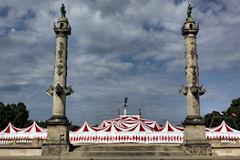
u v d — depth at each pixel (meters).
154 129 45.16
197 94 32.97
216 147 32.50
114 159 26.20
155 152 29.91
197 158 27.50
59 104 32.62
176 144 36.66
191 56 33.97
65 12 36.00
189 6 35.81
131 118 54.06
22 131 41.31
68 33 34.97
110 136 38.75
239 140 33.28
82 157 27.44
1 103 74.69
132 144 36.69
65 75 33.84
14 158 27.69
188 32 34.62
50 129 31.59
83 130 40.53
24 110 77.88
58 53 33.97
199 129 31.64
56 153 30.53
